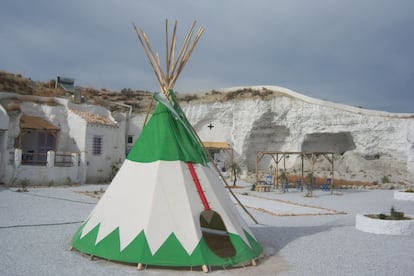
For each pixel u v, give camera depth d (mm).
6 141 24500
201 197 8102
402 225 12133
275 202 21625
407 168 40500
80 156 28594
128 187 8352
